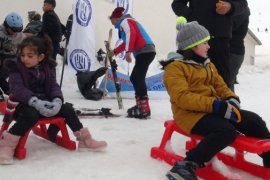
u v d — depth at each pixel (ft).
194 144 11.14
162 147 10.48
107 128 14.08
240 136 9.18
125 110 18.28
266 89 28.66
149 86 22.62
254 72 43.45
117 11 16.48
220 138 8.58
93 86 22.71
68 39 22.70
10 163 9.85
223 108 8.86
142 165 9.96
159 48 43.83
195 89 9.73
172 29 44.37
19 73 10.66
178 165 8.56
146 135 13.15
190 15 12.58
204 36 9.77
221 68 12.28
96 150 11.03
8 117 10.77
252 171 9.52
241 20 15.93
